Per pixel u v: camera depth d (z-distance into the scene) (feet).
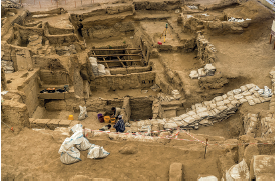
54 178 29.73
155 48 94.12
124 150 33.58
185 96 69.62
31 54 68.18
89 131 40.60
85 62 78.07
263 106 59.52
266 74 69.41
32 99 62.39
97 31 119.34
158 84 84.07
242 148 30.73
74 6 127.54
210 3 126.21
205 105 66.80
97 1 133.28
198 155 33.04
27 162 32.60
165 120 62.59
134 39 116.47
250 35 89.40
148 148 34.32
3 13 96.12
